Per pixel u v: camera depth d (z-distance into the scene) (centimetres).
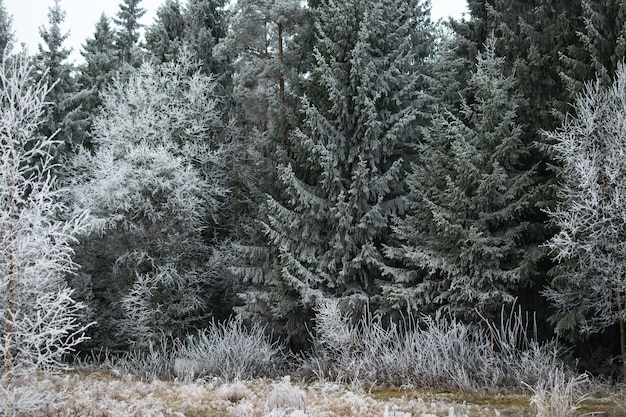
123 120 1406
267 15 1430
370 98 1138
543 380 696
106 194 1261
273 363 1016
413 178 1070
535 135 1002
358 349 913
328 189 1099
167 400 648
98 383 773
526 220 988
